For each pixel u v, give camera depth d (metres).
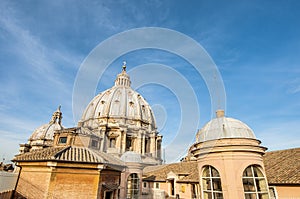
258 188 12.66
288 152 21.31
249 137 13.65
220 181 12.98
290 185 14.70
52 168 15.87
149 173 35.22
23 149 68.69
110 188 18.00
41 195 15.39
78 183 16.20
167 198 26.98
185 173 27.30
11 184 16.38
